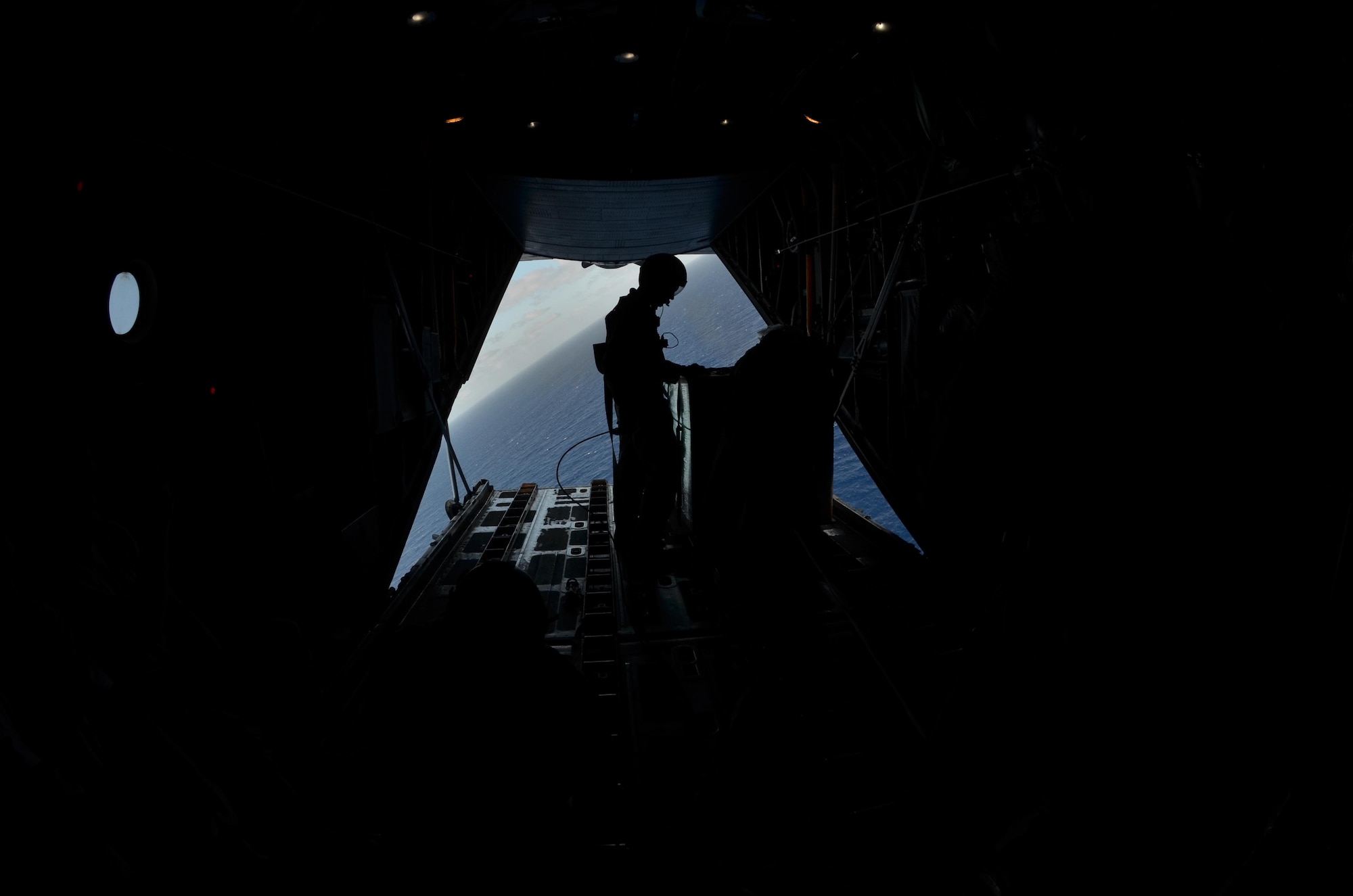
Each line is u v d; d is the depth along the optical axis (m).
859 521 5.47
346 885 1.89
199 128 2.04
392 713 1.54
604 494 7.04
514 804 1.52
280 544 2.51
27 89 1.39
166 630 1.74
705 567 4.53
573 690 1.63
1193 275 2.05
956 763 2.44
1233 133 1.85
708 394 4.81
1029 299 2.59
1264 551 1.88
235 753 1.78
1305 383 1.76
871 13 2.98
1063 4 2.21
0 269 1.32
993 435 2.81
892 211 4.35
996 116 2.97
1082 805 2.09
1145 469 2.18
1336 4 1.50
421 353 4.18
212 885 1.52
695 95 4.24
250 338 2.42
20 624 1.25
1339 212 1.62
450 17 2.78
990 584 3.35
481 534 5.87
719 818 2.39
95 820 1.27
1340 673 1.63
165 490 1.76
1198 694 1.98
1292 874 1.58
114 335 1.67
